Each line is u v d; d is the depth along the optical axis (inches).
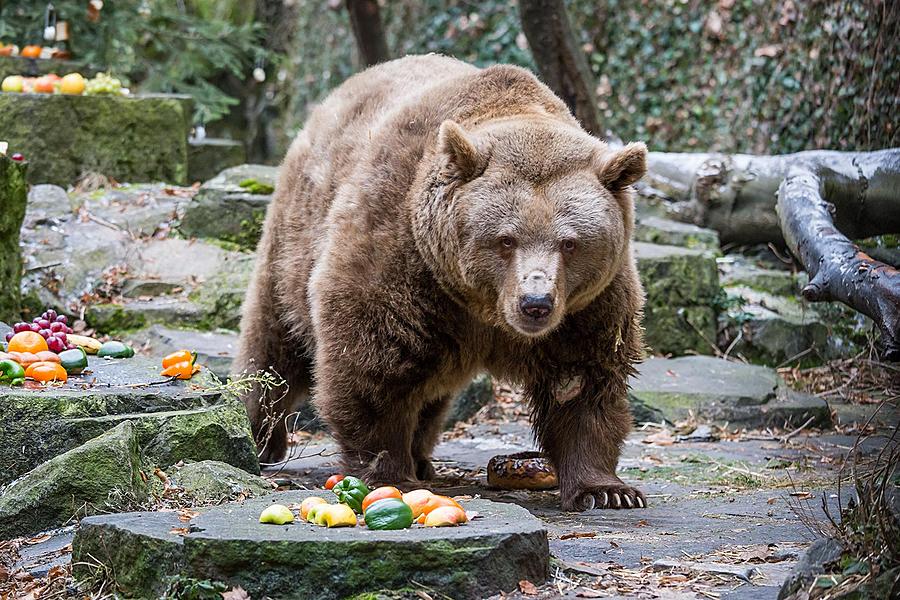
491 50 1061.1
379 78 431.8
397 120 381.7
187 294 623.8
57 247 641.6
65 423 347.6
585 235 333.7
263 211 669.3
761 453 481.7
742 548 297.6
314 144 433.1
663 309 655.8
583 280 339.9
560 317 330.3
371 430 372.8
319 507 271.4
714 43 876.6
